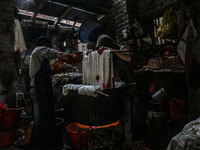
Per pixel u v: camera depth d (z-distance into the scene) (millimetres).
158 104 2441
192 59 2098
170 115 2521
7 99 3482
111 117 1674
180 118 2352
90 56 1929
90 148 1928
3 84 3469
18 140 2973
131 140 2043
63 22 6750
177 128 2244
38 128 2506
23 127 3373
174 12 3043
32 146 2773
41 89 2461
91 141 2064
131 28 3643
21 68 4699
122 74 2029
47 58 2455
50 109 2555
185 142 1380
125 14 3838
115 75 1941
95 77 1863
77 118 1780
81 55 2180
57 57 2379
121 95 1778
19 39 4043
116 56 1954
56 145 2643
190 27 2330
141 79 3441
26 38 5766
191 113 2234
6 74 3514
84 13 5281
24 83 4648
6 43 3562
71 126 2727
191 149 1329
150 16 3713
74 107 1799
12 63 3607
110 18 4605
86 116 1671
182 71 2361
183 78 2703
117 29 4227
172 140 1517
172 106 2443
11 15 3654
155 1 3383
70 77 2645
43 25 5789
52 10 5016
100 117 1620
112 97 1655
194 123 1487
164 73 3082
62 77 2707
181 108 2338
